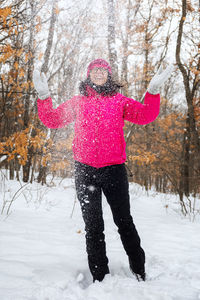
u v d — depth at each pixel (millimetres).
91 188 1753
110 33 3068
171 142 12719
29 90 4840
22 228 2914
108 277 1754
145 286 1654
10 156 3670
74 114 1824
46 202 4480
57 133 4902
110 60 3246
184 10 6754
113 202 1789
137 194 7543
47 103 1779
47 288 1539
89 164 1756
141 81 7859
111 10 2986
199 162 9008
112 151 1755
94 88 1785
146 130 11664
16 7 3611
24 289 1527
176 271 2074
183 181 10117
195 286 1821
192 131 7367
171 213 5016
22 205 4082
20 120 5801
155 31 7906
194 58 8070
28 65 4469
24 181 6594
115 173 1763
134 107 1834
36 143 4090
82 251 2355
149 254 2439
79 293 1557
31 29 3791
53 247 2396
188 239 3082
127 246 1836
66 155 5277
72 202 4832
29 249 2293
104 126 1746
